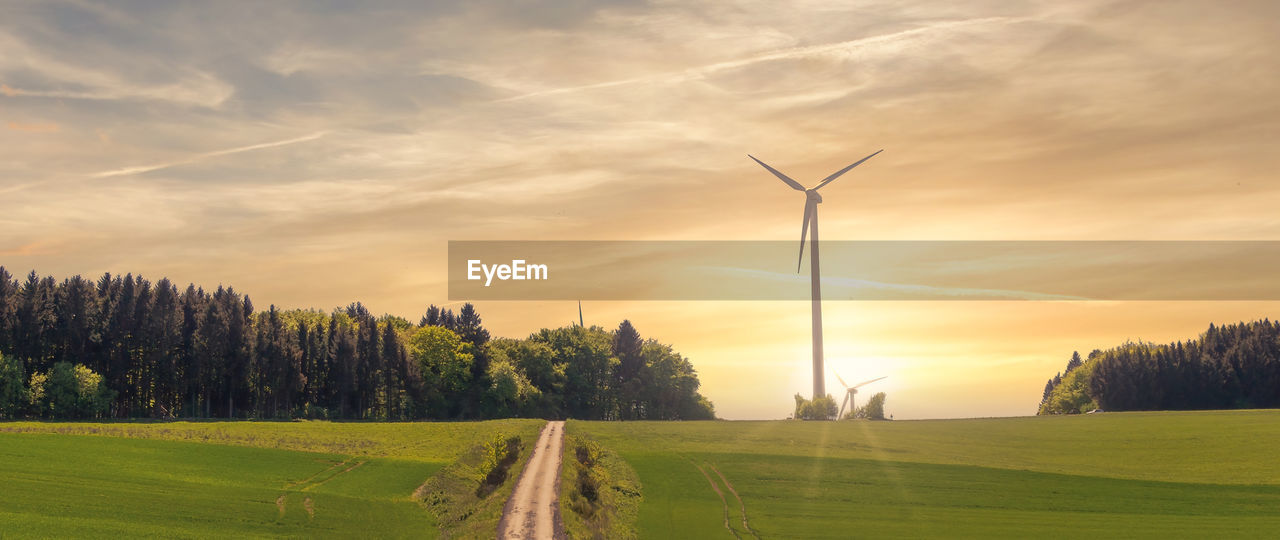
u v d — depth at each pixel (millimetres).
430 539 65062
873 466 97188
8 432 94875
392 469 90375
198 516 63844
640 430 125250
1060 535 69625
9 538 53562
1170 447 116688
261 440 105438
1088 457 110875
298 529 63656
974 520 74938
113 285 180625
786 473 92562
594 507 73312
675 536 67312
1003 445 120250
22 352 152250
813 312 156000
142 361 164500
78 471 75062
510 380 185750
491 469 88312
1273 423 131375
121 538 56125
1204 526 73500
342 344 181875
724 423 139500
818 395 154875
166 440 97250
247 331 170750
